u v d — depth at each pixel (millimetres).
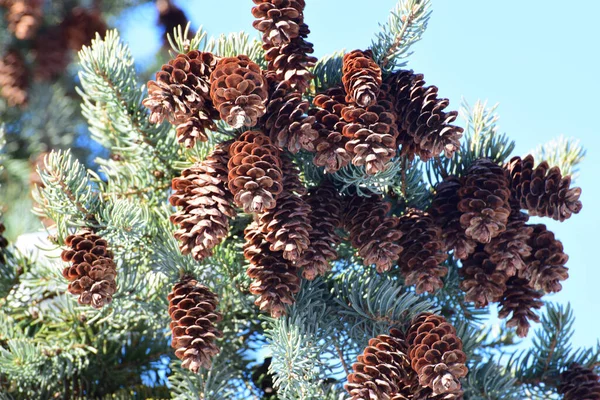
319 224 755
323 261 747
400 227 771
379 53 786
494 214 755
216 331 744
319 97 747
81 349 816
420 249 764
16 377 800
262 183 723
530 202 781
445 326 732
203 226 733
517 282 784
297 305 773
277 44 741
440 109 756
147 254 792
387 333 765
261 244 751
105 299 744
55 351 812
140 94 812
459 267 810
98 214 778
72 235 752
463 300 814
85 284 742
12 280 830
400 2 782
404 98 764
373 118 734
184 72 736
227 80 721
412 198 804
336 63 796
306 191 750
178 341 737
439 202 780
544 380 809
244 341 821
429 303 764
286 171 747
